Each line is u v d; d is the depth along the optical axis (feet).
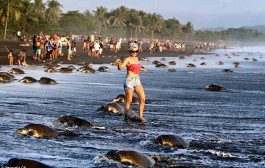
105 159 23.27
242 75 104.06
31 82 64.39
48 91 54.95
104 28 492.13
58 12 397.80
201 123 36.27
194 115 40.27
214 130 33.45
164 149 26.76
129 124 34.83
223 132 32.76
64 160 23.35
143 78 84.07
